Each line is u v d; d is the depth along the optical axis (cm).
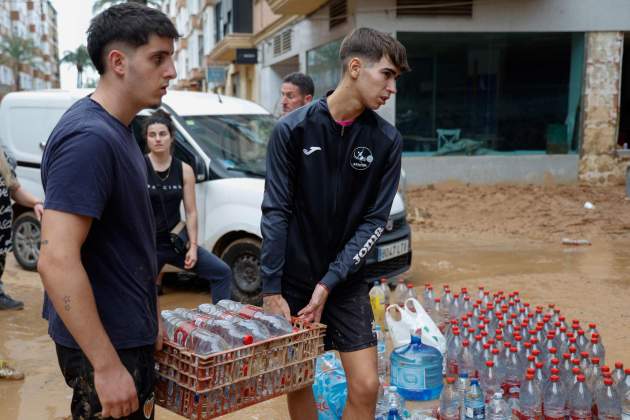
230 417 434
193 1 4466
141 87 235
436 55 1504
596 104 1524
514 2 1472
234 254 686
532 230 1116
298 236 328
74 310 219
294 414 346
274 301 325
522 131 1555
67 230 218
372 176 323
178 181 534
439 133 1534
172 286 779
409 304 519
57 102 814
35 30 9150
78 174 220
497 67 1528
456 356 459
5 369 494
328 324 334
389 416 362
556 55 1534
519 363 431
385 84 305
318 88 1764
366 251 323
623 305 677
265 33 2269
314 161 317
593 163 1534
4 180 572
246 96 2755
